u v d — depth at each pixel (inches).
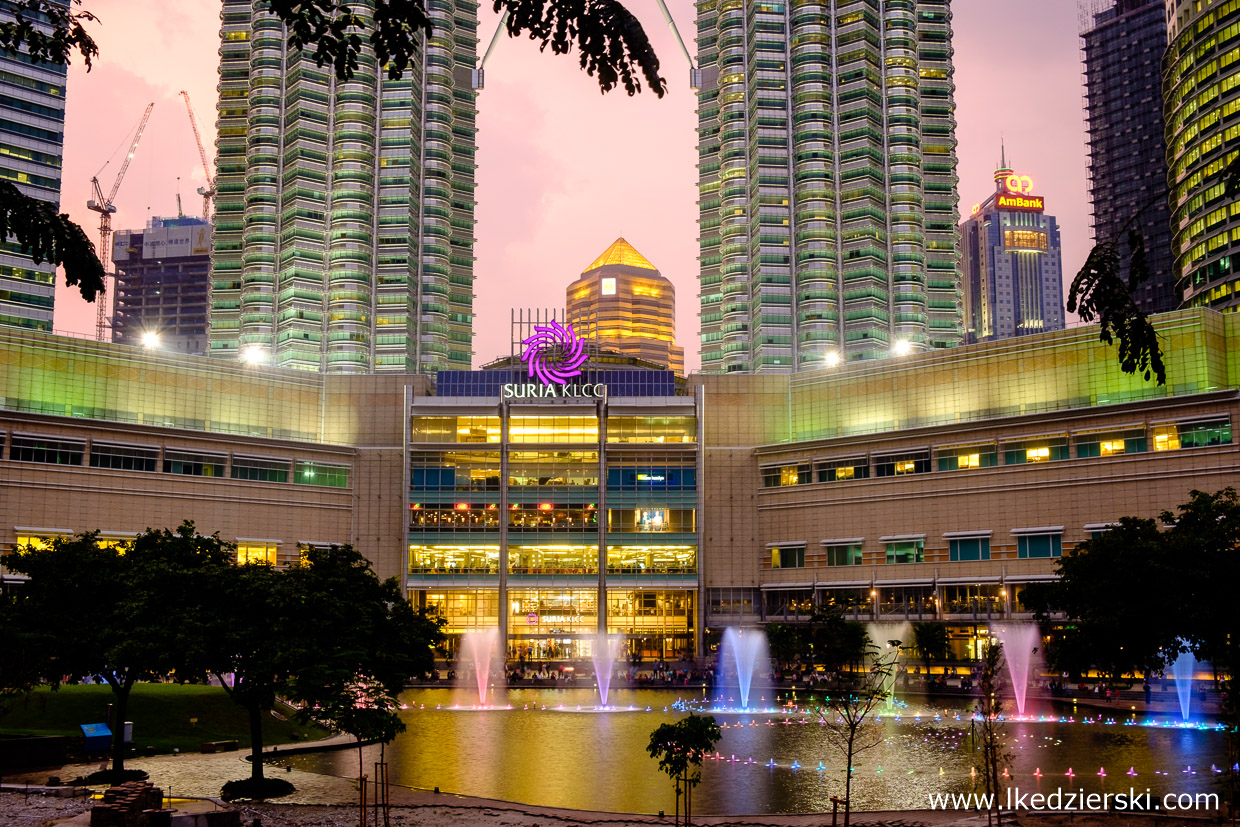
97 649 1921.8
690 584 5787.4
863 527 5561.0
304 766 2180.1
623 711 3452.3
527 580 5777.6
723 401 6161.4
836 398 5984.3
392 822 1563.7
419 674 2245.3
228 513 5477.4
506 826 1534.2
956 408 5551.2
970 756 2268.7
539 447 5876.0
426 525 5816.9
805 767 2160.4
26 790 1715.1
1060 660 2250.2
